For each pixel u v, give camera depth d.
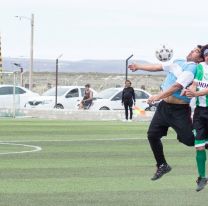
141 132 40.22
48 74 184.00
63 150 28.45
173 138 35.69
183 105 17.66
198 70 17.23
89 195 17.11
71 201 16.23
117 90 64.94
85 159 25.00
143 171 21.69
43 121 52.94
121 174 20.95
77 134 38.22
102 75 184.38
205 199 16.73
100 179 19.86
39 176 20.33
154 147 17.91
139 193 17.50
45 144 31.44
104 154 26.89
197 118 17.23
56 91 66.25
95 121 54.31
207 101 17.14
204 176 17.19
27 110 61.69
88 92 63.41
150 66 17.94
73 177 20.19
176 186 18.67
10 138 34.97
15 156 25.86
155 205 15.93
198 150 17.17
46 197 16.72
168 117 17.70
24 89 67.88
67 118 59.31
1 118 58.53
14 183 18.91
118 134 38.44
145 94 64.56
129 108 56.16
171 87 17.27
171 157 26.03
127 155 26.55
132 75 168.88
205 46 17.30
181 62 17.66
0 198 16.53
